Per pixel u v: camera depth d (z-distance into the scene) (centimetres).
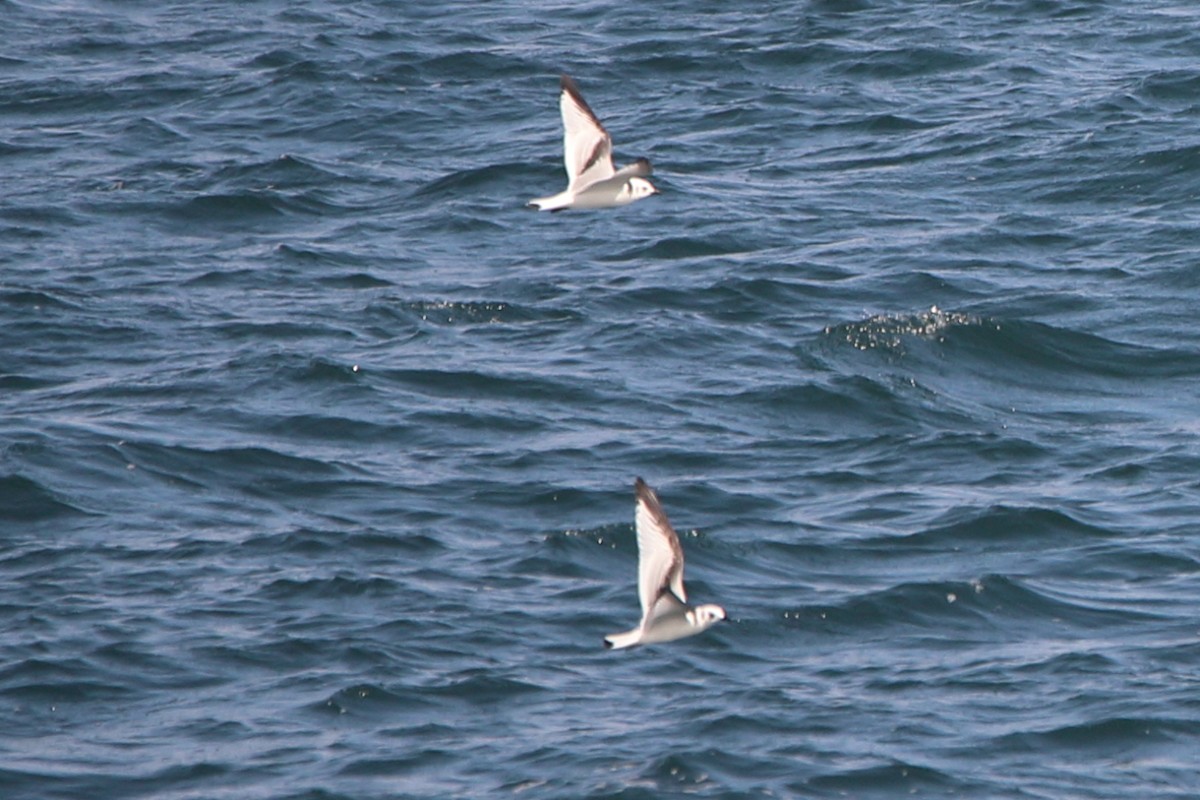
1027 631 4344
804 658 4222
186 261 7006
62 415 5522
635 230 7144
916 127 8262
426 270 6831
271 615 4359
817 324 6225
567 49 9631
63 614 4347
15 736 3869
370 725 3916
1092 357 5972
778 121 8419
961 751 3819
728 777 3703
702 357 5988
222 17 10662
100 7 10956
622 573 4619
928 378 5847
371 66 9438
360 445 5362
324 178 7925
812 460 5288
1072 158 7706
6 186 7875
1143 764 3784
